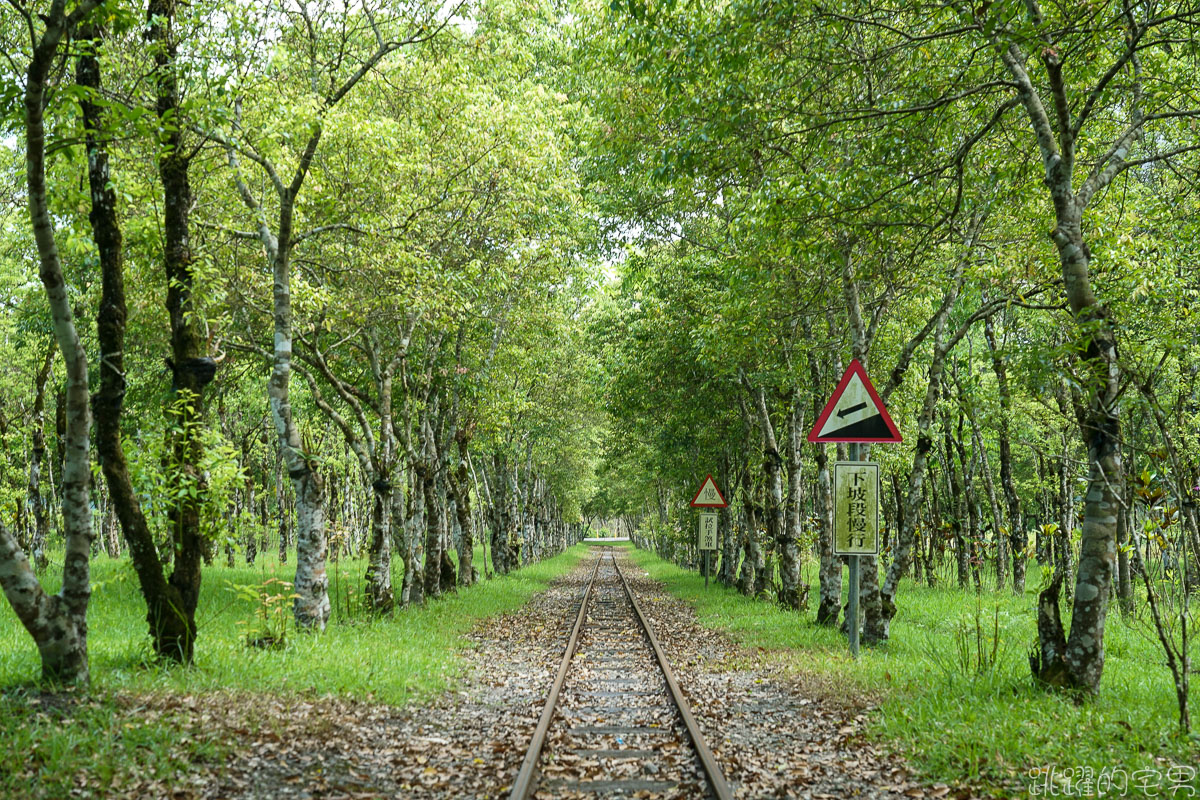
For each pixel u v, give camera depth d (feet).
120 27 25.03
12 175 48.47
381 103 48.85
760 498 91.61
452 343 71.67
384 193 47.34
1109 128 37.93
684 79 35.60
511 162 53.01
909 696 27.09
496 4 51.75
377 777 19.76
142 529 27.66
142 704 22.97
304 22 40.45
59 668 23.38
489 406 75.36
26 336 67.15
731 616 60.13
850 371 34.76
